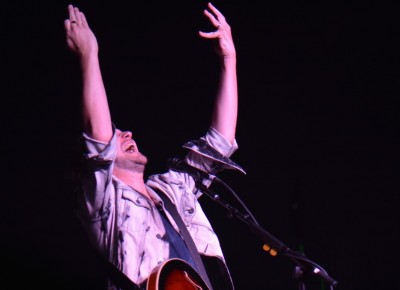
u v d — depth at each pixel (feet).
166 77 62.75
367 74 65.36
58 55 58.70
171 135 61.98
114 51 61.87
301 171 63.93
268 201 62.95
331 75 65.36
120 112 61.21
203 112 62.80
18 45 58.34
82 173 30.68
